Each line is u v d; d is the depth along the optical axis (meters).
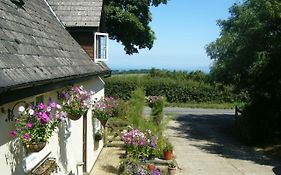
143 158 12.77
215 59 24.19
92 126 12.95
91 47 12.98
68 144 9.05
